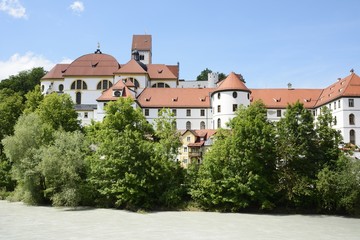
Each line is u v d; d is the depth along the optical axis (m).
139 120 55.31
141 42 148.00
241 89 84.94
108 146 49.66
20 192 53.88
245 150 47.53
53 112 66.62
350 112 79.00
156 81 108.38
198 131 85.06
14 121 71.94
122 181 47.22
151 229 35.09
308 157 49.03
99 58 109.25
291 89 99.31
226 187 48.28
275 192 47.38
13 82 133.38
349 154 50.88
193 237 31.78
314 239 31.92
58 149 49.44
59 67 113.88
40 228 34.50
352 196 44.25
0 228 34.25
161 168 49.97
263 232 34.59
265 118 53.84
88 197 49.94
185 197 51.41
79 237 30.92
